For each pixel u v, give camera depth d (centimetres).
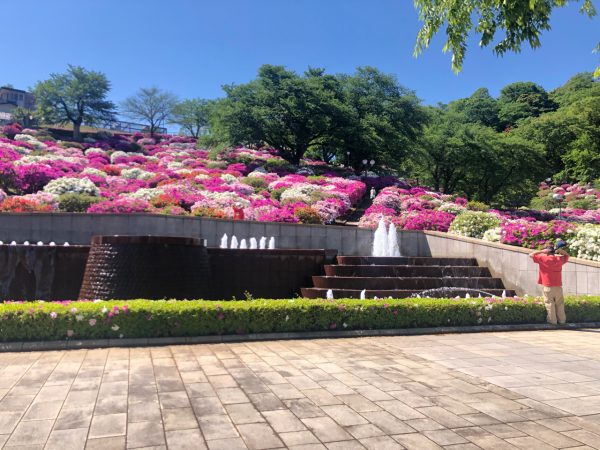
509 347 680
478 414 388
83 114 5744
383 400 419
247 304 719
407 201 2500
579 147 4688
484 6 570
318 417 371
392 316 782
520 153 4116
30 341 602
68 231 1255
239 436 329
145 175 2744
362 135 3631
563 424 369
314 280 1128
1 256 960
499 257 1227
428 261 1269
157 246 819
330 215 2066
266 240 1396
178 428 341
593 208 3944
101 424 344
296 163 3938
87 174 2448
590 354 639
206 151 4622
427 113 4109
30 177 2052
